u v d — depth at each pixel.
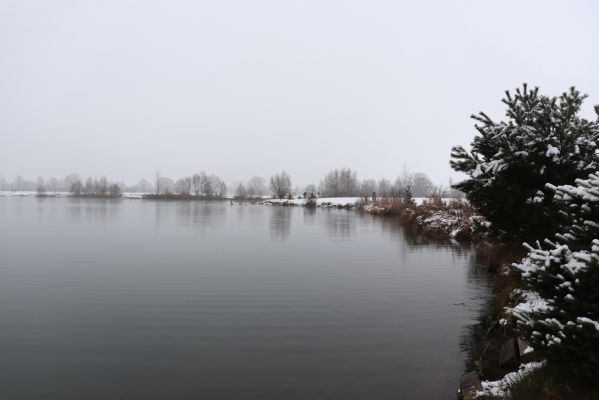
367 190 89.62
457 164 9.34
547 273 4.52
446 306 9.18
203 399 5.17
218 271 12.67
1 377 5.74
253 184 131.38
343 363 6.21
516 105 8.77
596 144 7.59
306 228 26.09
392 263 14.28
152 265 13.55
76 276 11.89
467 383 5.46
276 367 6.07
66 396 5.24
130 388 5.44
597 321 4.25
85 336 7.27
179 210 46.62
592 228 4.50
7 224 27.22
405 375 5.85
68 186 146.75
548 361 4.65
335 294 10.07
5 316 8.34
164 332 7.48
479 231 9.88
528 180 8.37
